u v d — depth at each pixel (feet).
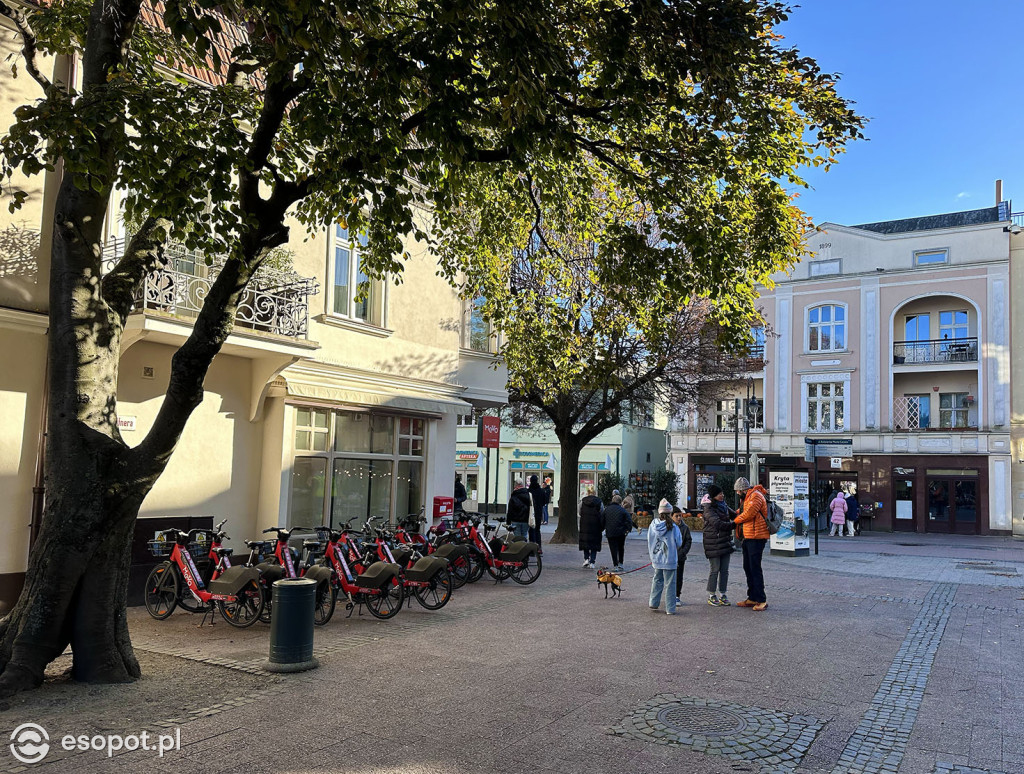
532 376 45.91
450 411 51.88
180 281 33.78
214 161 20.75
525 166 25.25
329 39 18.43
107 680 21.35
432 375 52.26
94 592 21.58
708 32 22.54
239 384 39.88
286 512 40.65
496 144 29.78
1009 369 106.32
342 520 44.78
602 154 29.43
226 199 20.77
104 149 20.20
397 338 49.39
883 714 20.20
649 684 22.41
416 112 25.12
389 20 22.45
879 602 39.29
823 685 22.85
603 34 24.09
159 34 31.17
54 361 21.97
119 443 22.17
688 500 125.08
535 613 33.88
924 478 109.50
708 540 37.04
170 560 31.58
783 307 122.31
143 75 28.04
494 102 27.96
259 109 28.04
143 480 22.30
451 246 38.73
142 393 34.73
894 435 111.96
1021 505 103.40
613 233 31.63
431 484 51.96
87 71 22.67
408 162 22.21
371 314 47.60
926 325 115.03
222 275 22.34
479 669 23.76
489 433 58.23
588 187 35.06
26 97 31.04
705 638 29.12
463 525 44.98
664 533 34.50
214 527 38.11
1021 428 104.47
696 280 30.53
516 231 40.63
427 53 21.26
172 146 20.27
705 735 18.17
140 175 19.57
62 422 21.72
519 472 139.54
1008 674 24.64
